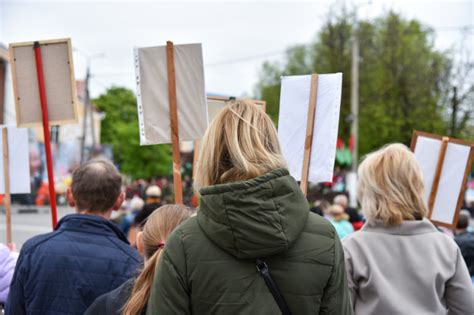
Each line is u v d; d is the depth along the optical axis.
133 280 1.94
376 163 2.20
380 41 28.78
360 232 2.20
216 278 1.46
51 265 2.23
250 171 1.51
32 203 28.09
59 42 2.99
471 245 4.09
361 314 2.09
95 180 2.40
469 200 18.30
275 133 1.65
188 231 1.52
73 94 3.00
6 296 2.62
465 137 27.30
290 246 1.50
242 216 1.41
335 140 2.67
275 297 1.46
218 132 1.60
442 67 27.73
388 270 2.07
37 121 3.01
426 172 3.30
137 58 2.73
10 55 2.98
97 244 2.29
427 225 2.15
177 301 1.47
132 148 46.38
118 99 57.00
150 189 7.13
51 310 2.20
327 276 1.51
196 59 2.71
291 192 1.48
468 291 2.06
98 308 1.91
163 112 2.73
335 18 29.28
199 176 1.61
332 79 2.70
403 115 27.89
